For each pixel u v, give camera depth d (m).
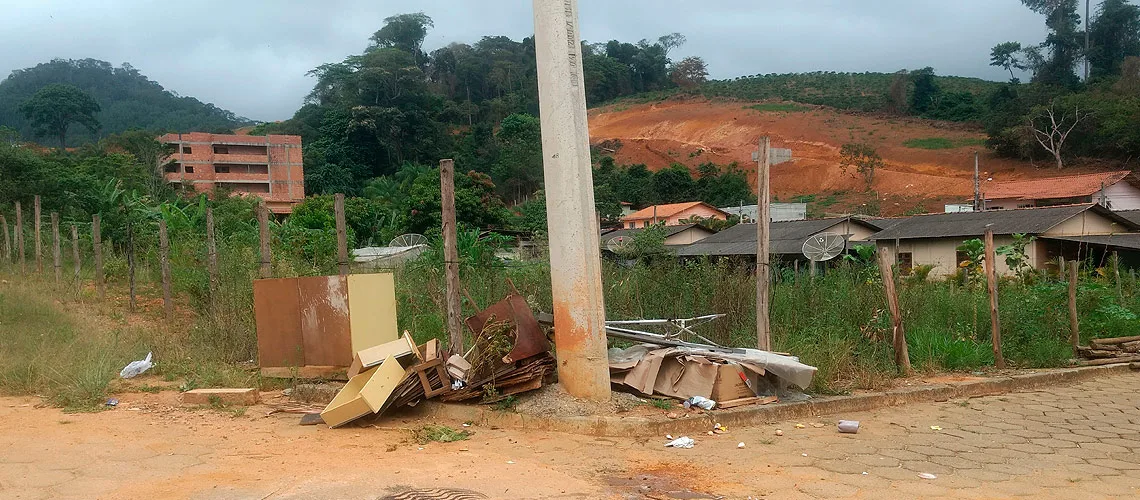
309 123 85.56
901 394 8.47
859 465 5.76
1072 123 63.84
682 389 7.53
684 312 10.62
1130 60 68.56
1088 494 5.09
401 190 55.59
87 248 20.52
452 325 8.04
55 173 25.52
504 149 74.75
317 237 17.52
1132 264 23.77
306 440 6.28
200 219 21.44
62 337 10.41
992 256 10.62
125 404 7.85
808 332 9.94
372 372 7.22
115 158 37.84
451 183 8.03
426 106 80.56
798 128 93.12
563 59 7.14
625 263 14.14
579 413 6.89
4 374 8.54
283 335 8.82
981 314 11.84
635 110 116.50
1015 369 10.55
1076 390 9.55
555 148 7.21
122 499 4.55
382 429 6.76
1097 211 25.23
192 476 5.07
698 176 82.00
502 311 7.62
